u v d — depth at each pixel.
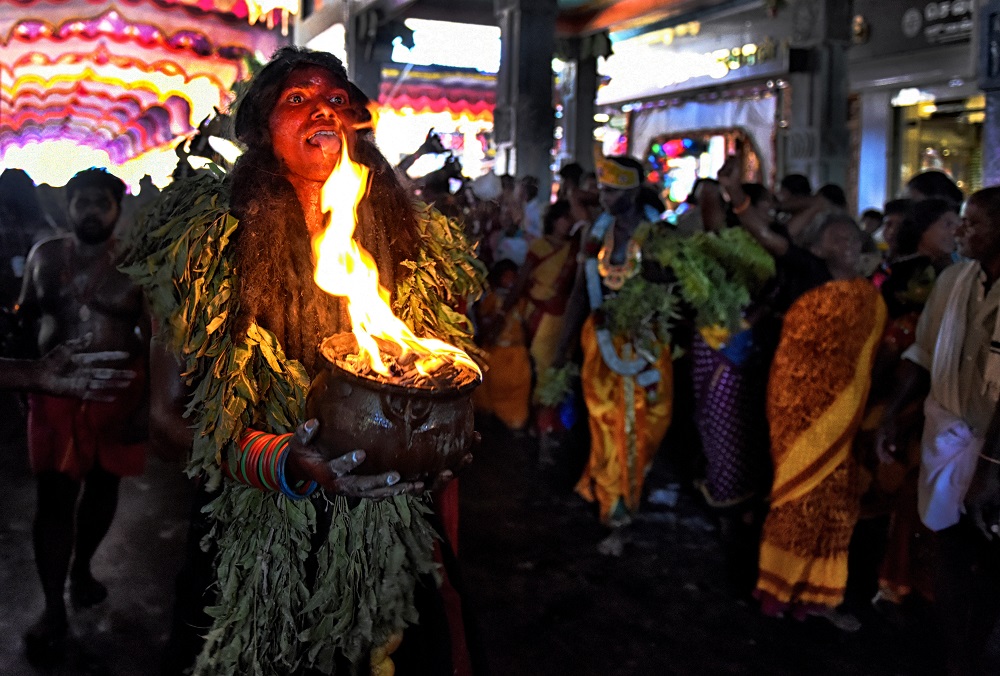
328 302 1.77
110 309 3.29
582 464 5.72
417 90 17.36
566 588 3.92
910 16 12.95
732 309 4.19
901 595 3.65
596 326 4.29
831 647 3.45
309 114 1.72
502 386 6.40
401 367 1.58
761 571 3.70
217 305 1.66
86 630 3.40
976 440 2.80
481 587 3.91
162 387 1.74
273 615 1.74
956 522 2.87
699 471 5.16
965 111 13.03
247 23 11.98
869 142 13.95
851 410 3.47
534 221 8.51
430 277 1.95
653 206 4.65
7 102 11.48
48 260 3.32
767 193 4.98
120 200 3.35
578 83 15.59
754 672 3.24
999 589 2.80
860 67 13.80
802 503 3.54
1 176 4.46
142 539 4.34
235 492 1.75
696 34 16.58
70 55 11.45
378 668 1.82
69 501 3.30
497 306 6.54
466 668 1.91
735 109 15.95
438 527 1.96
